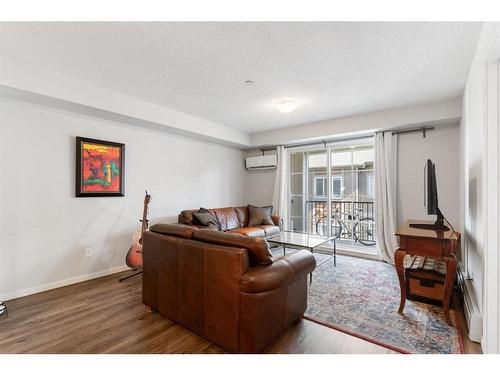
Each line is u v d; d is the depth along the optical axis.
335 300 2.58
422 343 1.84
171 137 4.21
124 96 3.14
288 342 1.86
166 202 4.13
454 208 3.53
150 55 2.22
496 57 1.58
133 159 3.68
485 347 1.66
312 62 2.34
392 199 3.87
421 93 3.08
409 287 2.58
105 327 2.06
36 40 1.98
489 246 1.64
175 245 2.04
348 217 4.91
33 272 2.76
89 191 3.17
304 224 5.20
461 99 3.19
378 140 4.00
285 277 1.81
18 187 2.66
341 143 4.66
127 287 2.94
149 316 2.25
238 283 1.65
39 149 2.79
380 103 3.44
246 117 4.13
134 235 3.35
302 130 4.59
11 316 2.24
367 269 3.57
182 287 1.98
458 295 2.55
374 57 2.25
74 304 2.49
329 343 1.85
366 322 2.15
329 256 4.26
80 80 2.73
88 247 3.20
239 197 5.65
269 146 5.36
